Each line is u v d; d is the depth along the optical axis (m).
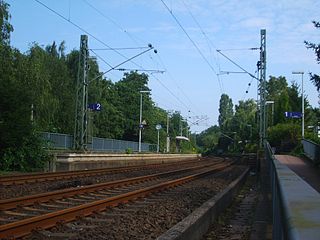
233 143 148.00
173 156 71.88
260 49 47.09
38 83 43.75
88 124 47.50
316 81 26.61
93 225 10.90
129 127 98.00
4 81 29.83
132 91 100.75
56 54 72.81
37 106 43.69
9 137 29.09
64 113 60.28
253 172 42.22
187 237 8.44
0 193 16.34
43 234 9.44
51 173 24.28
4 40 36.78
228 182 26.42
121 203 14.56
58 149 41.78
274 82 148.25
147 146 83.25
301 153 44.69
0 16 35.94
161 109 128.12
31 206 13.41
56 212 10.77
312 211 2.77
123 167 35.47
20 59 41.91
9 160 29.59
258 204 16.95
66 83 61.53
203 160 69.00
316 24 27.06
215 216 13.02
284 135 65.38
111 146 62.12
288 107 81.38
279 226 4.54
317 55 26.62
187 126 153.50
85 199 15.65
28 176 21.75
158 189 19.17
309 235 2.19
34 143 31.20
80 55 43.09
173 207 14.47
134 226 10.81
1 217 11.36
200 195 18.30
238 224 12.80
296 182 4.95
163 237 7.36
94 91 76.88
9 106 29.52
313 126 66.81
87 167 37.09
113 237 9.39
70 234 9.70
